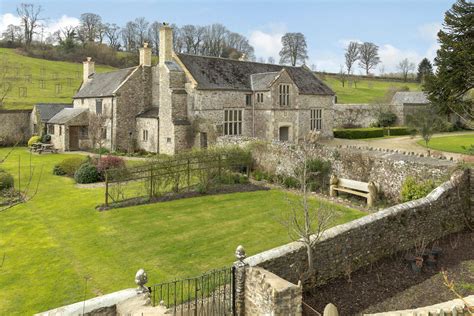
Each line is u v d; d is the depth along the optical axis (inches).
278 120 1375.5
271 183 960.9
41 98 2202.3
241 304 387.9
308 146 912.9
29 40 3513.8
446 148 1427.2
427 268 488.7
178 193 848.3
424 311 326.6
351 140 1760.6
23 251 559.8
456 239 589.0
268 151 994.7
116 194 847.7
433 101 1223.5
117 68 3432.6
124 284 450.6
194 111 1299.2
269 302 348.2
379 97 2989.7
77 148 1579.7
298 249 432.1
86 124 1585.9
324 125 1615.4
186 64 1332.4
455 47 1120.8
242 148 1042.1
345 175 839.7
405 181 715.4
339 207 746.2
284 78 1389.0
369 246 502.0
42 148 1489.9
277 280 355.9
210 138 1253.7
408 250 544.4
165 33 1334.9
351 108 2237.9
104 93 1520.7
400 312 329.1
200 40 3762.3
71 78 2790.4
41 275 483.2
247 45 4074.8
